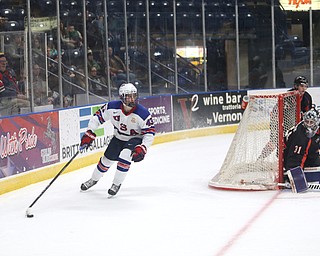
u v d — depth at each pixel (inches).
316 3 650.2
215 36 606.2
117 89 519.5
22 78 401.1
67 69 460.1
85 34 478.6
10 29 466.0
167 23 563.2
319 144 295.9
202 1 577.6
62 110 370.9
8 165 317.1
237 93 576.4
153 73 556.7
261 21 633.0
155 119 502.3
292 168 296.2
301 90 346.6
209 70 606.5
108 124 431.2
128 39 537.0
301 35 635.5
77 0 475.8
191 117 540.4
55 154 362.0
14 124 322.0
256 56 634.2
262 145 305.7
